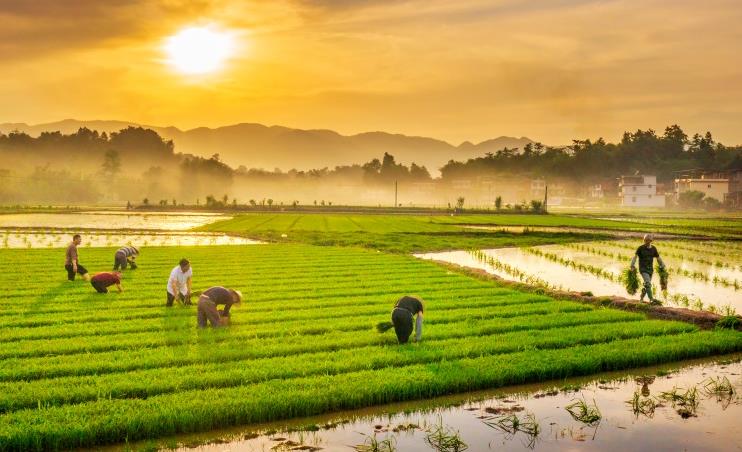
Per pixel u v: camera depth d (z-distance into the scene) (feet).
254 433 43.42
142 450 40.75
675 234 246.27
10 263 123.85
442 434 43.24
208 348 59.16
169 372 52.08
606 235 233.55
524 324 70.44
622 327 69.97
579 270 135.13
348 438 42.91
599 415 46.73
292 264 127.75
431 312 77.51
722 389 52.49
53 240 196.75
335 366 53.88
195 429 43.60
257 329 67.31
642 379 55.11
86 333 64.64
